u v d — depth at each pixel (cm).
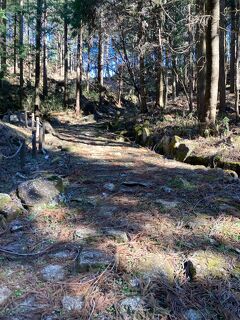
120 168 677
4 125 873
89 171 644
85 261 305
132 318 243
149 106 1836
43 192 458
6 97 2072
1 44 1775
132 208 443
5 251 336
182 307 254
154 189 526
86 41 2270
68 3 1894
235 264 307
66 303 259
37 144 873
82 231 374
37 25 1845
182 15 1303
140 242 346
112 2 1416
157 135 972
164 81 1742
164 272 296
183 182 547
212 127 852
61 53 3494
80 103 2278
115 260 308
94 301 261
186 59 1509
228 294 267
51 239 361
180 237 358
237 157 685
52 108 2156
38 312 249
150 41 1377
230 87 2398
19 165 686
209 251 328
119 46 1650
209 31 848
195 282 282
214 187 532
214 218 409
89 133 1245
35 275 296
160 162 752
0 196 430
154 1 1190
